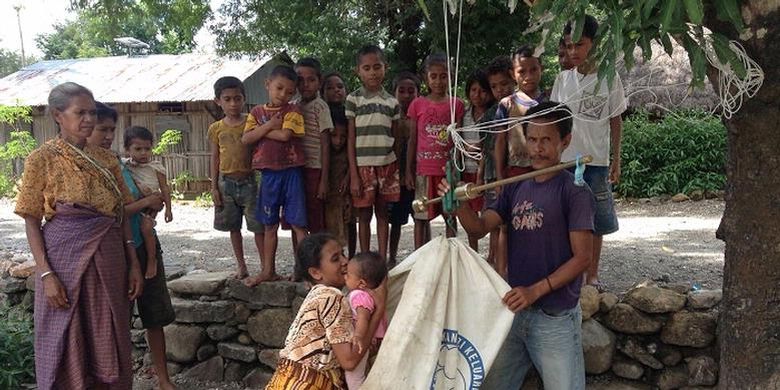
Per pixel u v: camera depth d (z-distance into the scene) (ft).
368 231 13.74
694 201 33.01
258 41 33.32
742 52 7.49
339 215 13.92
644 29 7.25
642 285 11.61
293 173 12.75
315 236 9.12
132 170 12.15
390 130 13.39
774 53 7.77
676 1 6.26
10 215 34.81
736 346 8.67
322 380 8.64
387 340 8.13
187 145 43.32
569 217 8.46
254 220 13.71
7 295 15.81
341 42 32.07
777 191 8.18
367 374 8.81
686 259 17.08
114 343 9.95
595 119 11.39
